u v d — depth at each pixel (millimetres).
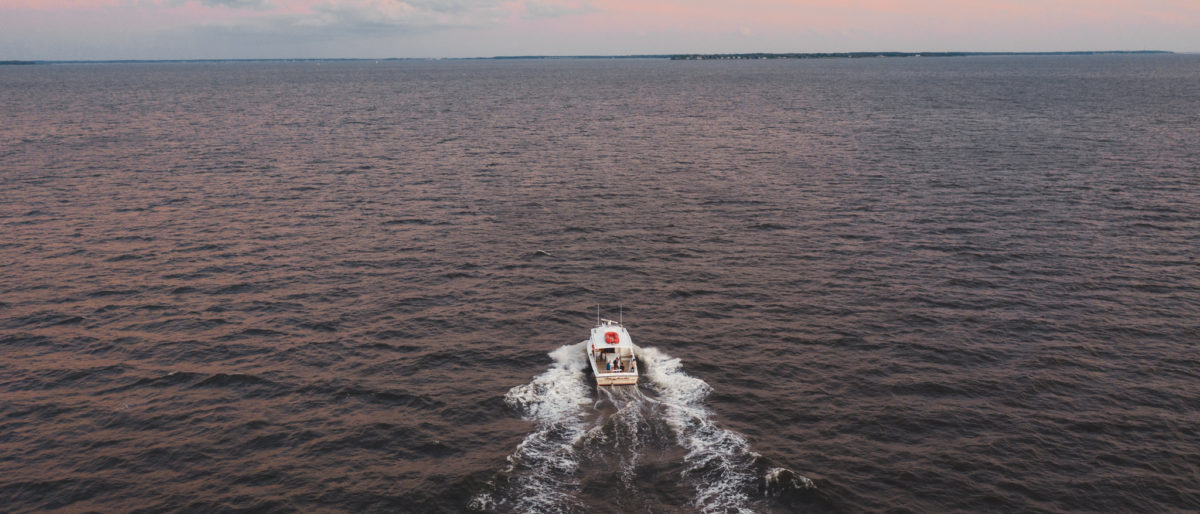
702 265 58875
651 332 46344
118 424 35875
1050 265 57125
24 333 45906
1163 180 84250
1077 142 113562
